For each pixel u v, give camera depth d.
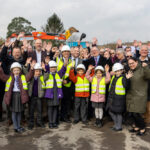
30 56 6.02
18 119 5.23
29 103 5.73
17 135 4.92
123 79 5.02
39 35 9.34
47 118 6.11
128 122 5.98
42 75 5.43
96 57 6.23
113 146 4.29
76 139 4.68
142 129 4.91
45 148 4.19
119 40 8.17
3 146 4.29
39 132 5.12
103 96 5.61
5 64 5.72
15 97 5.08
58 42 26.69
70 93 6.05
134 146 4.29
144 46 5.32
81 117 5.96
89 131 5.23
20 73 5.20
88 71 5.77
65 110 6.10
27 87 5.16
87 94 5.90
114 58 7.40
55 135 4.92
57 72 5.69
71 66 5.91
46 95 5.38
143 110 4.82
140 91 4.82
